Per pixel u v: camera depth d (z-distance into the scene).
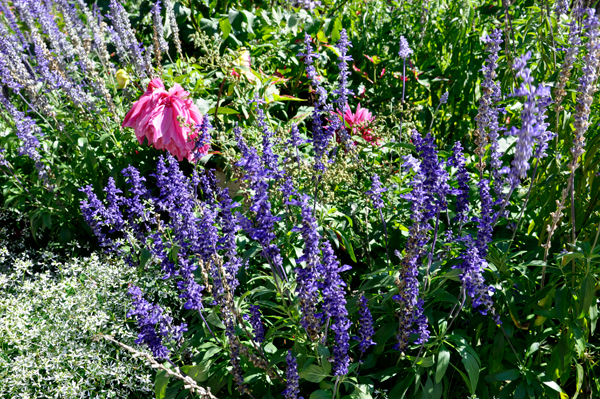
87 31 3.43
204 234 1.70
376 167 2.40
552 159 2.06
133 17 3.67
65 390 2.06
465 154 2.67
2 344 2.31
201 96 2.90
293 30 3.26
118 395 2.19
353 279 2.39
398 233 2.24
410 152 2.47
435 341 1.74
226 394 1.98
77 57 3.55
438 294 1.80
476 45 3.01
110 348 2.28
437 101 3.29
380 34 3.56
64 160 3.11
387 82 3.45
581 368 1.79
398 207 2.24
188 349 1.98
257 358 1.78
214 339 1.93
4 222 3.42
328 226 2.12
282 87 3.21
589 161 1.90
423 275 1.83
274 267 1.82
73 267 2.51
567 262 1.75
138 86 3.12
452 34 3.03
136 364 2.21
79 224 2.95
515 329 1.98
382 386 1.97
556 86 1.79
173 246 1.95
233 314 1.80
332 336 1.90
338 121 2.30
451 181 2.32
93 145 2.91
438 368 1.67
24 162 3.10
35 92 2.91
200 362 1.85
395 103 3.28
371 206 2.24
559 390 1.72
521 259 2.08
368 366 1.83
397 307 1.95
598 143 1.86
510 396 1.84
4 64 2.88
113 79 3.02
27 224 3.36
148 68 2.88
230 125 2.78
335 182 2.22
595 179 1.92
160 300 2.37
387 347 1.96
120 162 2.87
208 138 2.13
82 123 2.92
